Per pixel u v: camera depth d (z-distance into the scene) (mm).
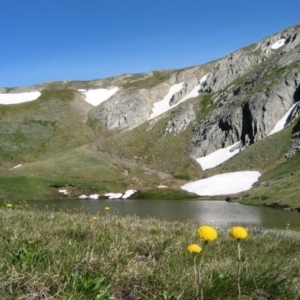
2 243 6711
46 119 165000
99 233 9094
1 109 171500
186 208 56844
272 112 118562
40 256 5887
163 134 140125
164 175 103938
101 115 172000
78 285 4820
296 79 123500
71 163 110625
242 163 99875
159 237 8664
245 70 162500
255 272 5746
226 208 55656
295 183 63031
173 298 4621
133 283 5449
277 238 12375
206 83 170875
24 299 4434
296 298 5277
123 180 95875
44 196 75875
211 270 5883
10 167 127000
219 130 128000
